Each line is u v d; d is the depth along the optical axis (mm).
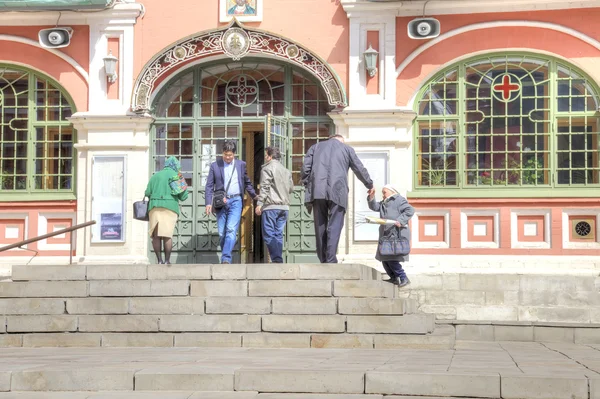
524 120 15219
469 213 15188
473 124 15328
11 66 16047
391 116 15234
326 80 15484
